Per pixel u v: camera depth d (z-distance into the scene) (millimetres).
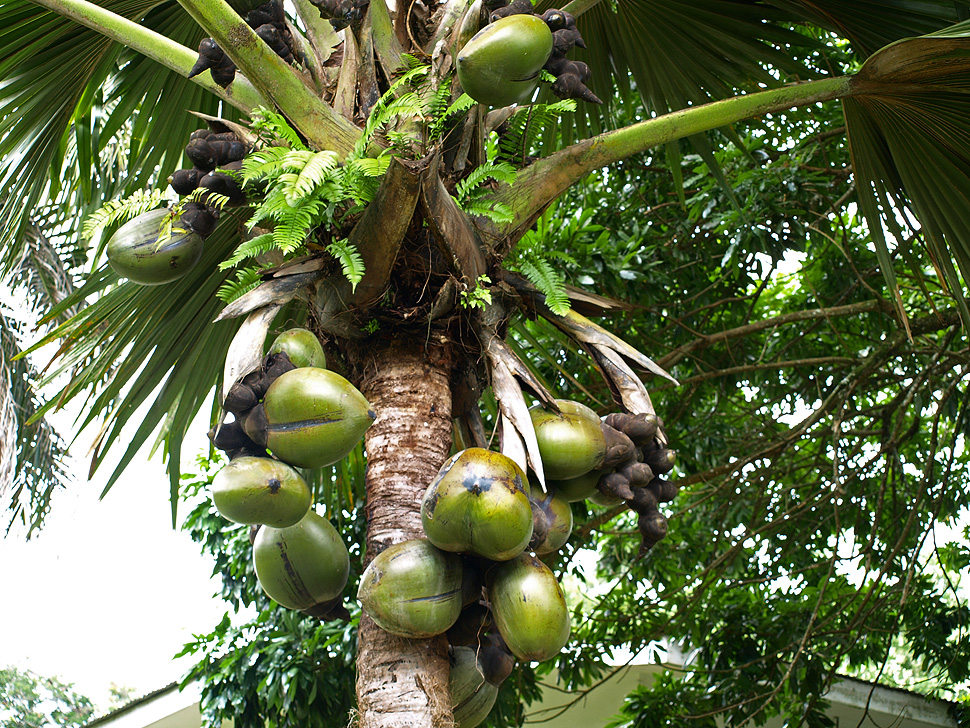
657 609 6191
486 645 2000
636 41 3707
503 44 1982
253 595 5184
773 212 5156
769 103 2684
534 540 1985
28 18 2969
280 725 4875
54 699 18281
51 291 5340
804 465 5797
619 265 5062
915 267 3299
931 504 5449
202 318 3264
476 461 1846
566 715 7652
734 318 5844
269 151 2137
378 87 2516
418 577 1835
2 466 4727
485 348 2252
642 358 2484
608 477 2240
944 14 3053
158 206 2590
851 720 6895
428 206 2076
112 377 3459
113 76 3570
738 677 5492
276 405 1960
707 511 5941
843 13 3258
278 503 1917
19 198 3418
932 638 5734
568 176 2518
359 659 1943
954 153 2957
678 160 3729
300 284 2182
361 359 2312
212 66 2316
